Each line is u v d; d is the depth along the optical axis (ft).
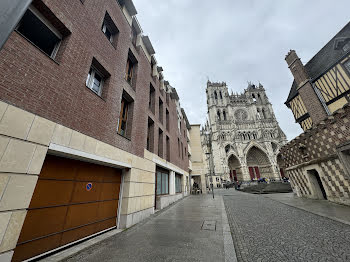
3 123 8.05
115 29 21.74
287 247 10.94
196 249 11.07
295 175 38.24
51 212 10.94
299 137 34.58
